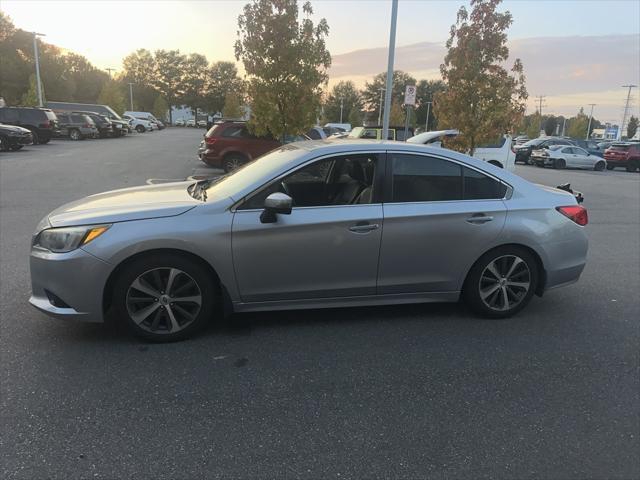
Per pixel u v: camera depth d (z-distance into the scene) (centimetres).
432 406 315
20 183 1264
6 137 2153
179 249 372
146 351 375
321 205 401
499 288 447
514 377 353
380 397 323
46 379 332
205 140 1521
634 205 1272
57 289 364
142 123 5325
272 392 325
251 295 396
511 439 284
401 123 4769
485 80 1186
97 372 343
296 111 1313
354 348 390
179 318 393
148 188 470
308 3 1254
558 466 263
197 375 343
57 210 410
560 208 450
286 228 386
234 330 416
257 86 1294
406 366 364
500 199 436
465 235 421
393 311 467
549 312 477
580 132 8162
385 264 412
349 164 409
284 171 396
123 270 371
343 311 464
